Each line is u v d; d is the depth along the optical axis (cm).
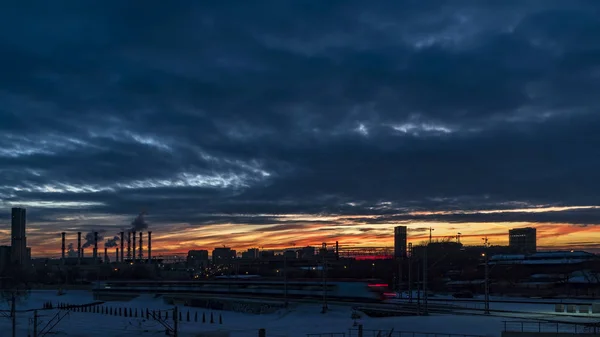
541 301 12838
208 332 9944
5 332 11281
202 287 17838
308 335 9006
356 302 12500
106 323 12231
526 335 7194
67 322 12612
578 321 8525
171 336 9588
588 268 19775
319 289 14162
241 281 16900
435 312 10331
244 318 12631
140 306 17575
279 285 15438
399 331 8362
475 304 12231
